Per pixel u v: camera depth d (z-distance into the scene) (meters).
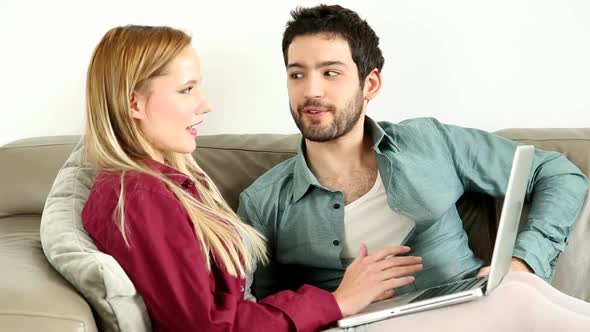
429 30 1.83
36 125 1.87
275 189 1.60
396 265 1.38
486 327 1.23
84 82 1.84
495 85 1.85
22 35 1.83
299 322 1.25
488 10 1.82
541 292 1.30
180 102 1.29
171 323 1.20
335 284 1.58
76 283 1.15
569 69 1.84
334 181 1.59
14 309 1.05
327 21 1.50
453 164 1.60
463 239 1.59
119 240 1.18
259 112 1.87
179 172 1.33
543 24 1.82
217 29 1.84
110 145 1.27
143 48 1.27
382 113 1.88
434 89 1.86
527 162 1.33
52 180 1.62
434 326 1.25
